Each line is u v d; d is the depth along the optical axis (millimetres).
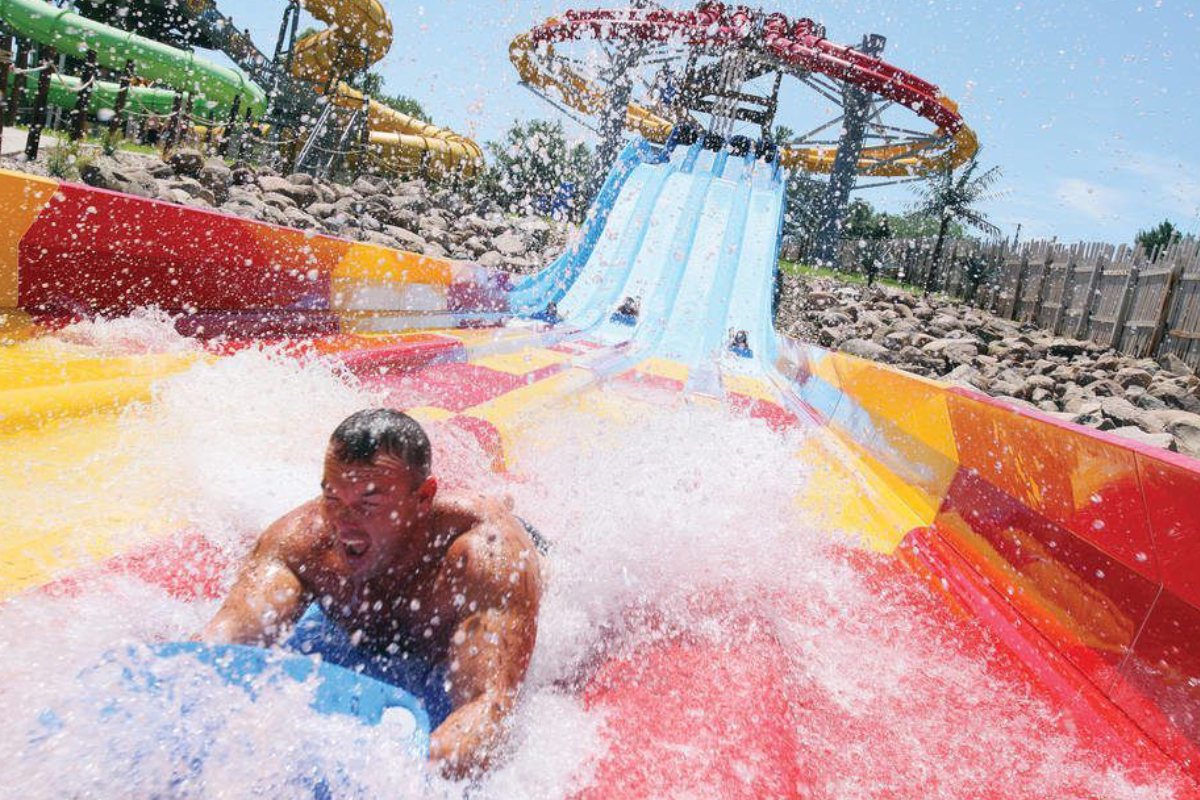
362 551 1603
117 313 4242
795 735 2014
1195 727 2002
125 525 2375
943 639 2752
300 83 18312
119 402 3227
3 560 2020
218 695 1340
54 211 3730
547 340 8258
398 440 1564
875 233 31062
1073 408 9117
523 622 1650
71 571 2061
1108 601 2432
